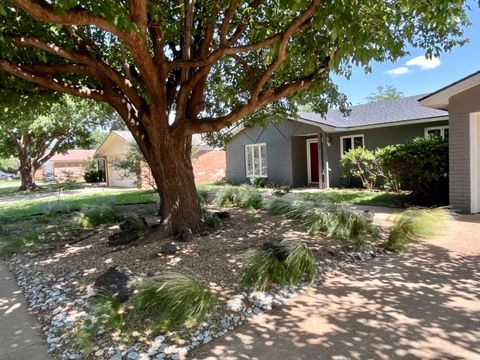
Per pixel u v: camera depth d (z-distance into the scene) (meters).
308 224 5.96
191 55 6.04
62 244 6.23
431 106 7.88
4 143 23.45
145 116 5.44
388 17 4.43
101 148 24.92
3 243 6.41
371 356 2.42
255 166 17.58
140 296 3.14
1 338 2.99
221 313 3.11
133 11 3.64
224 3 5.10
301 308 3.20
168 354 2.54
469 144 7.19
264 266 3.75
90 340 2.74
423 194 9.38
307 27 4.43
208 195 10.20
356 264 4.36
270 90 5.19
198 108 6.11
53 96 6.68
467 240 5.29
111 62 6.88
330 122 14.29
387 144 12.98
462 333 2.66
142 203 11.59
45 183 30.83
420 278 3.82
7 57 4.80
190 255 4.66
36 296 3.90
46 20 3.04
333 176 14.80
